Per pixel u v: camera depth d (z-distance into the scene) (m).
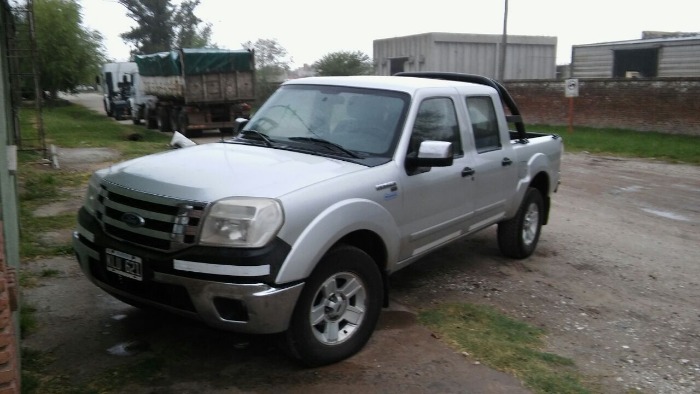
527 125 23.80
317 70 32.97
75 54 34.84
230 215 3.56
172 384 3.80
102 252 4.02
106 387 3.72
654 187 11.95
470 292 5.80
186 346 4.31
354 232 4.23
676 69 24.16
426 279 6.11
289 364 4.12
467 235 5.76
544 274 6.48
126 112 31.38
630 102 20.80
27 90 22.88
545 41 28.36
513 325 5.00
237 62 21.67
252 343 4.40
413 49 27.77
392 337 4.62
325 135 4.85
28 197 9.09
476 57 27.34
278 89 5.69
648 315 5.49
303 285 3.74
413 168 4.73
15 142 12.92
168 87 22.86
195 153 4.57
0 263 2.45
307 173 4.09
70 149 15.91
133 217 3.82
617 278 6.47
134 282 3.93
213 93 21.58
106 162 13.77
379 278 4.36
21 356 4.01
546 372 4.22
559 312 5.45
